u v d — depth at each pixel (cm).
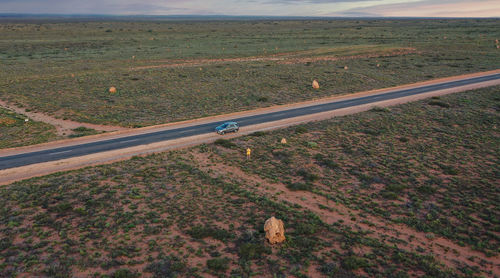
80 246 2141
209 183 3150
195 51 14238
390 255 2155
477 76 8700
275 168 3566
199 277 1877
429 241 2334
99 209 2616
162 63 11288
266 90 7394
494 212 2656
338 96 6906
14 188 2894
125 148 4031
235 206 2738
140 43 17275
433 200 2892
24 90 7088
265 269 1972
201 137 4481
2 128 4756
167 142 4272
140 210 2628
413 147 4112
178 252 2120
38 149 3966
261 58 12400
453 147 4097
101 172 3309
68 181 3077
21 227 2331
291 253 2145
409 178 3291
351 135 4566
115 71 9500
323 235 2380
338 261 2072
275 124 5088
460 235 2386
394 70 9638
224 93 7094
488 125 4903
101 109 5803
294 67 10012
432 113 5528
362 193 3045
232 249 2172
